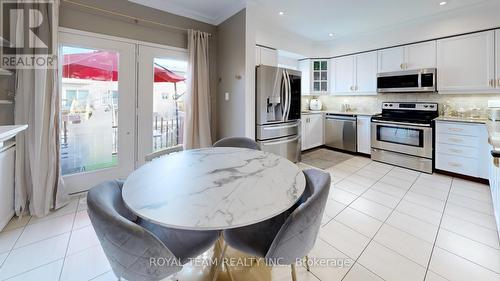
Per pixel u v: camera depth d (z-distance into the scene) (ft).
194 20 11.10
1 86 6.96
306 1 9.87
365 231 6.37
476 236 6.04
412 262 5.13
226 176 4.13
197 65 10.80
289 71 12.05
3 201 6.33
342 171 11.71
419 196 8.60
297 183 3.83
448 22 10.98
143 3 9.48
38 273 4.78
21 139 7.00
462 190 9.07
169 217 2.77
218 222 2.69
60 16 7.76
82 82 8.44
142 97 9.80
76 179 8.52
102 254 5.41
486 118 10.60
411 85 12.19
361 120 14.57
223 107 11.76
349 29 13.39
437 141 10.99
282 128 11.86
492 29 9.83
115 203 3.64
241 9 10.12
